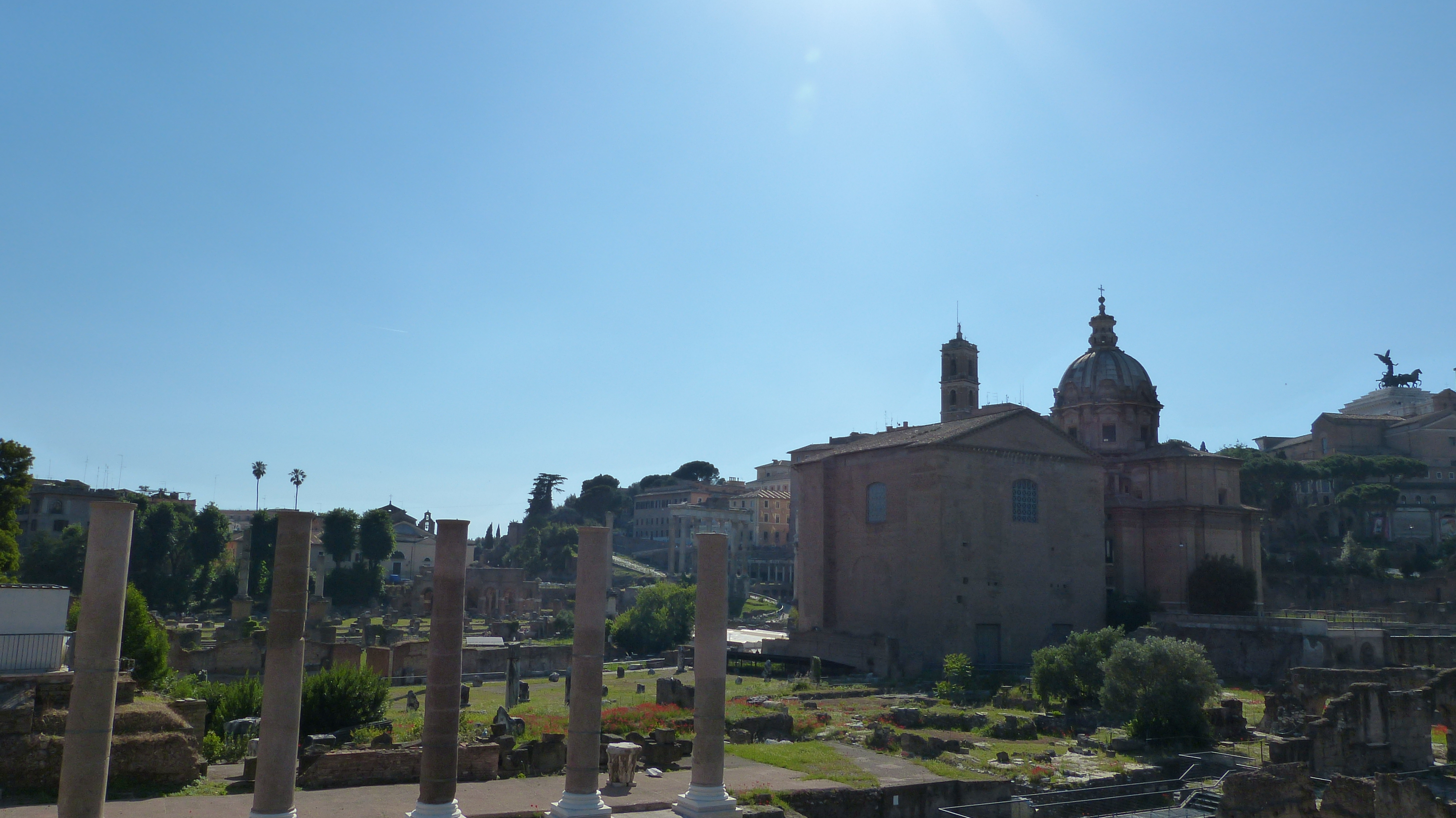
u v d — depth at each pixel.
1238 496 93.56
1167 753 43.00
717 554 26.94
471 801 27.12
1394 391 158.25
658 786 30.22
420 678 69.50
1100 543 80.31
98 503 20.31
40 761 24.98
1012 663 73.50
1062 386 103.31
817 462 84.50
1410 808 30.36
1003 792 33.97
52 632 28.02
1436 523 124.12
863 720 47.41
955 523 72.81
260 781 21.58
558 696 57.41
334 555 132.62
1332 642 67.12
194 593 118.75
